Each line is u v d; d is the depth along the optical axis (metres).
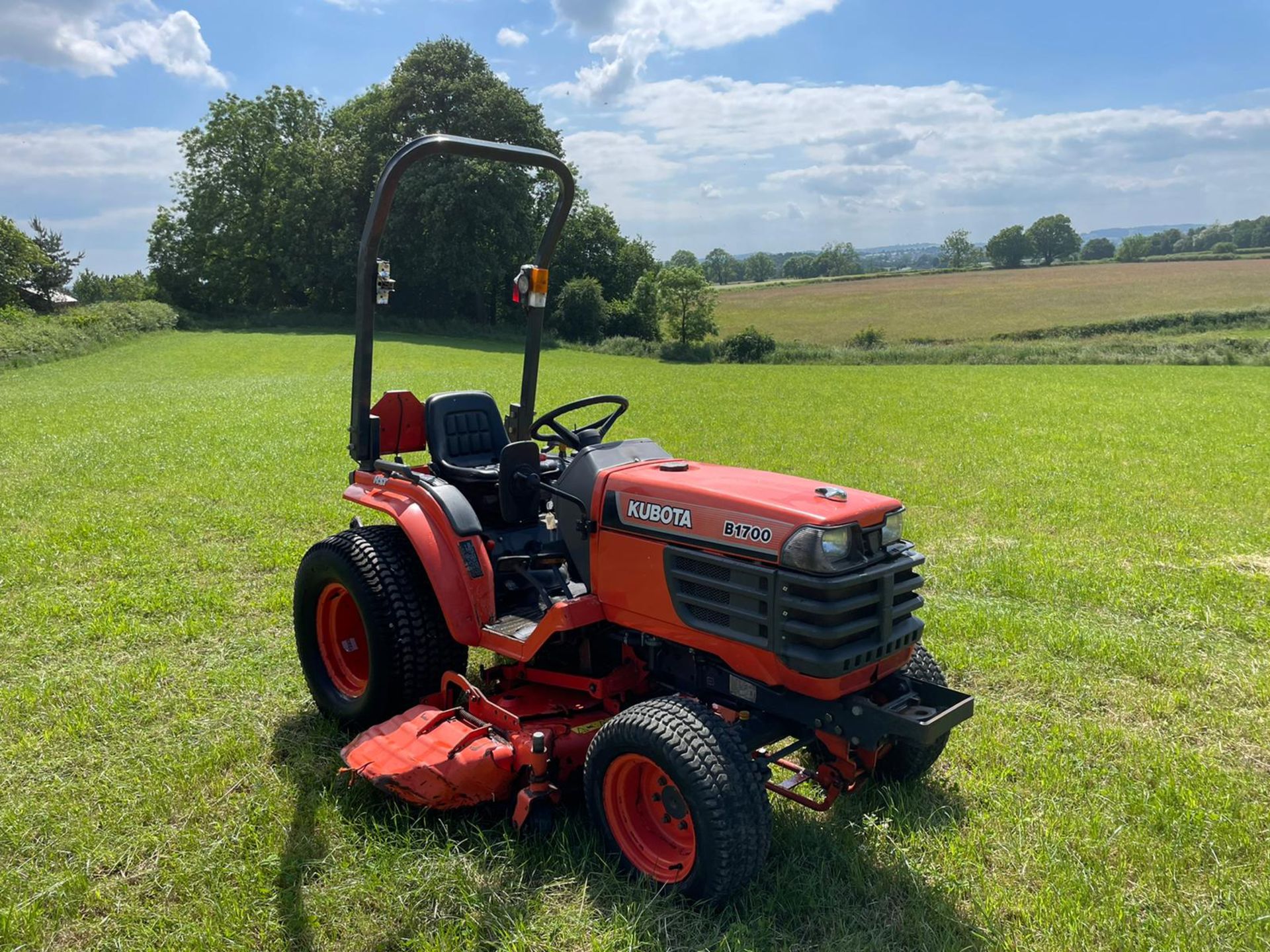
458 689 4.21
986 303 70.50
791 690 3.30
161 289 53.16
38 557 7.32
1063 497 10.21
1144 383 27.25
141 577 6.90
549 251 4.64
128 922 3.06
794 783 3.46
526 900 3.12
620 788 3.29
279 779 3.92
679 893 3.08
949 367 36.78
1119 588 6.76
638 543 3.54
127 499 9.62
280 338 43.47
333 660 4.62
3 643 5.55
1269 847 3.51
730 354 44.69
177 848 3.44
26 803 3.74
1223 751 4.38
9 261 53.50
